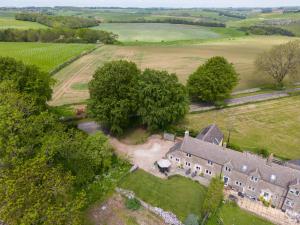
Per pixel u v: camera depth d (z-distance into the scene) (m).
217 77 88.75
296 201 48.41
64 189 37.22
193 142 59.09
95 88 67.56
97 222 45.28
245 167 52.62
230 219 46.97
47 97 73.81
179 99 72.19
